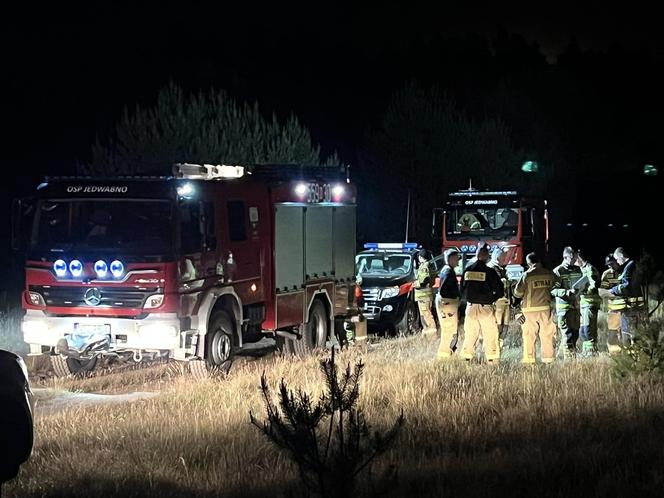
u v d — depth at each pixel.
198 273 14.48
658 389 11.63
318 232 17.97
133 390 14.01
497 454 8.93
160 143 24.28
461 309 17.14
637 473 8.12
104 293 14.16
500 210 26.36
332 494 6.66
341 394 6.97
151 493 7.91
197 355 14.42
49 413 12.09
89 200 14.27
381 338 20.41
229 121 25.72
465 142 37.47
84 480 8.27
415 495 7.67
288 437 6.72
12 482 8.15
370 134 37.84
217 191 15.02
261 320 16.23
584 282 16.34
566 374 13.15
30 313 14.52
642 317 15.78
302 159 27.39
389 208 36.78
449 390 12.31
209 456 9.27
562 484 7.82
